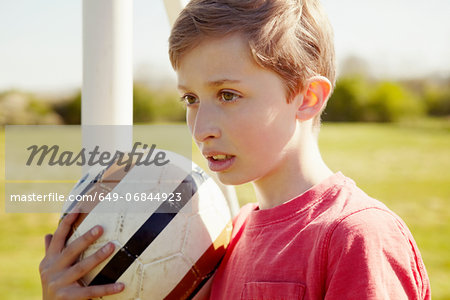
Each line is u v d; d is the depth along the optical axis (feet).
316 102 2.87
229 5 2.66
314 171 2.97
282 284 2.69
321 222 2.69
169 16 4.00
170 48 2.81
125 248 2.85
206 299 3.20
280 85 2.71
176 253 2.90
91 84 3.45
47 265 3.00
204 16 2.64
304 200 2.87
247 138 2.67
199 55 2.66
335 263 2.51
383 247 2.50
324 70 2.99
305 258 2.68
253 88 2.63
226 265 3.10
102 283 2.89
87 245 2.91
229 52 2.61
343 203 2.75
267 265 2.80
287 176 2.91
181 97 2.97
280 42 2.68
